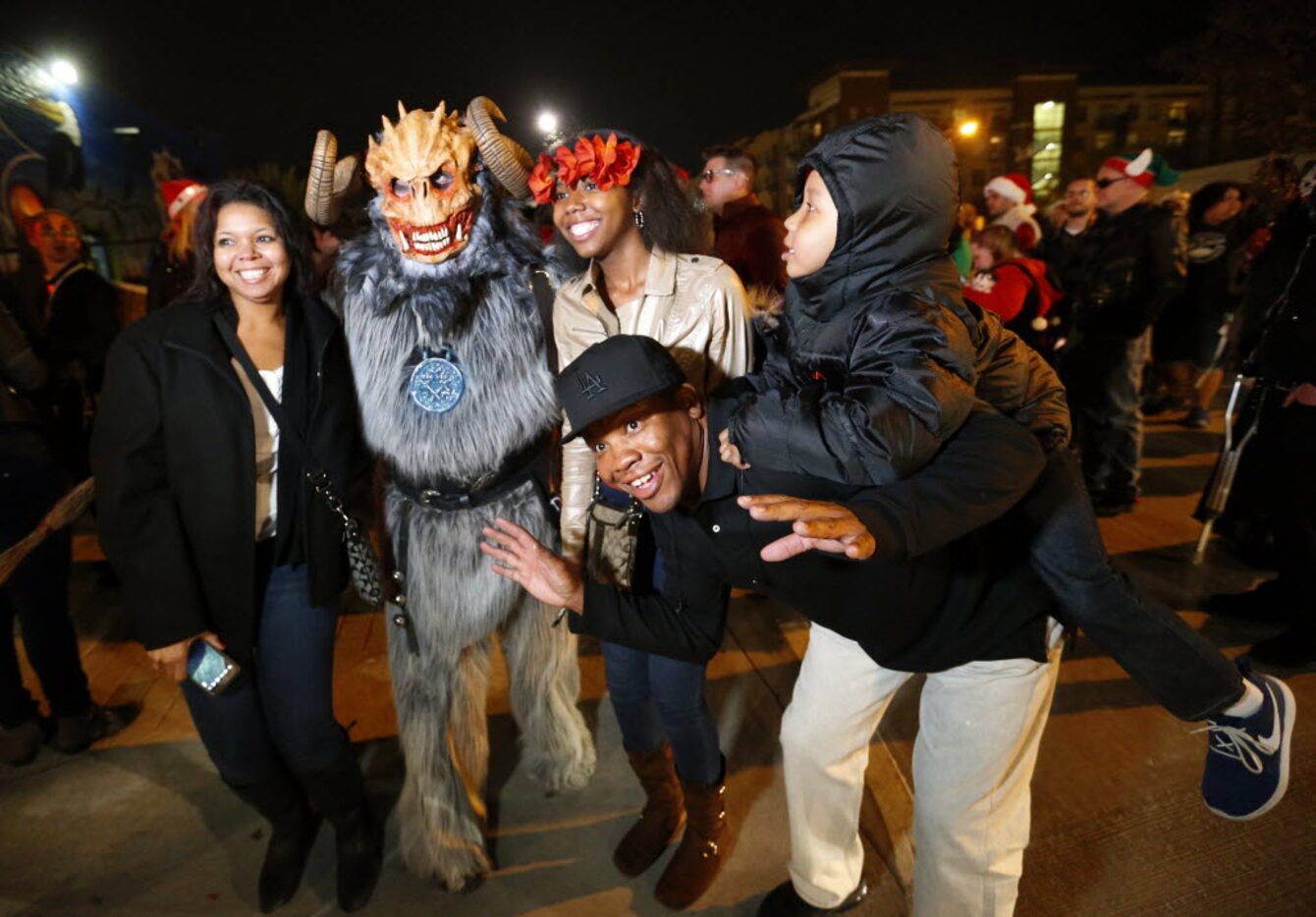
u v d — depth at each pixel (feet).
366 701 10.18
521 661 7.91
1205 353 19.75
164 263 14.28
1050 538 5.24
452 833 7.27
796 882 6.67
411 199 6.05
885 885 7.20
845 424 4.30
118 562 6.13
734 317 6.54
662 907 7.15
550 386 6.57
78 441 12.13
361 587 6.89
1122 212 14.24
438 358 6.30
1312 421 9.44
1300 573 9.77
